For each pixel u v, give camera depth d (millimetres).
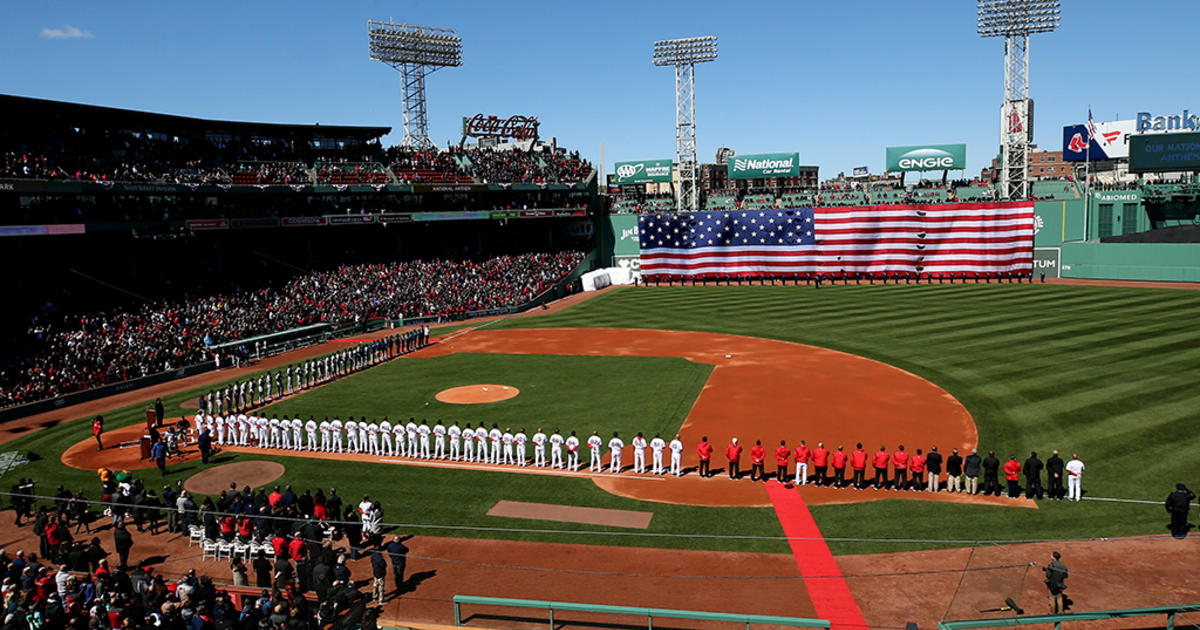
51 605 15492
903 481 25109
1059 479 23422
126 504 22938
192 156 70375
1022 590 17516
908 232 79438
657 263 88125
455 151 95000
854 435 30672
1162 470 25000
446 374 44812
